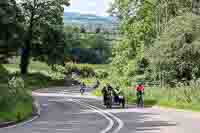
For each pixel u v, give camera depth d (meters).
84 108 73.31
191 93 76.50
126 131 38.94
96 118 53.97
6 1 98.06
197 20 96.56
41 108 72.62
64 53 192.38
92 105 81.38
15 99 60.28
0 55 103.56
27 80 164.00
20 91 71.88
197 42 93.88
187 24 95.75
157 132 38.19
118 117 55.28
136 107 75.94
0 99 53.78
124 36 126.12
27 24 179.25
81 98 107.56
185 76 100.00
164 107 74.38
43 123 46.81
